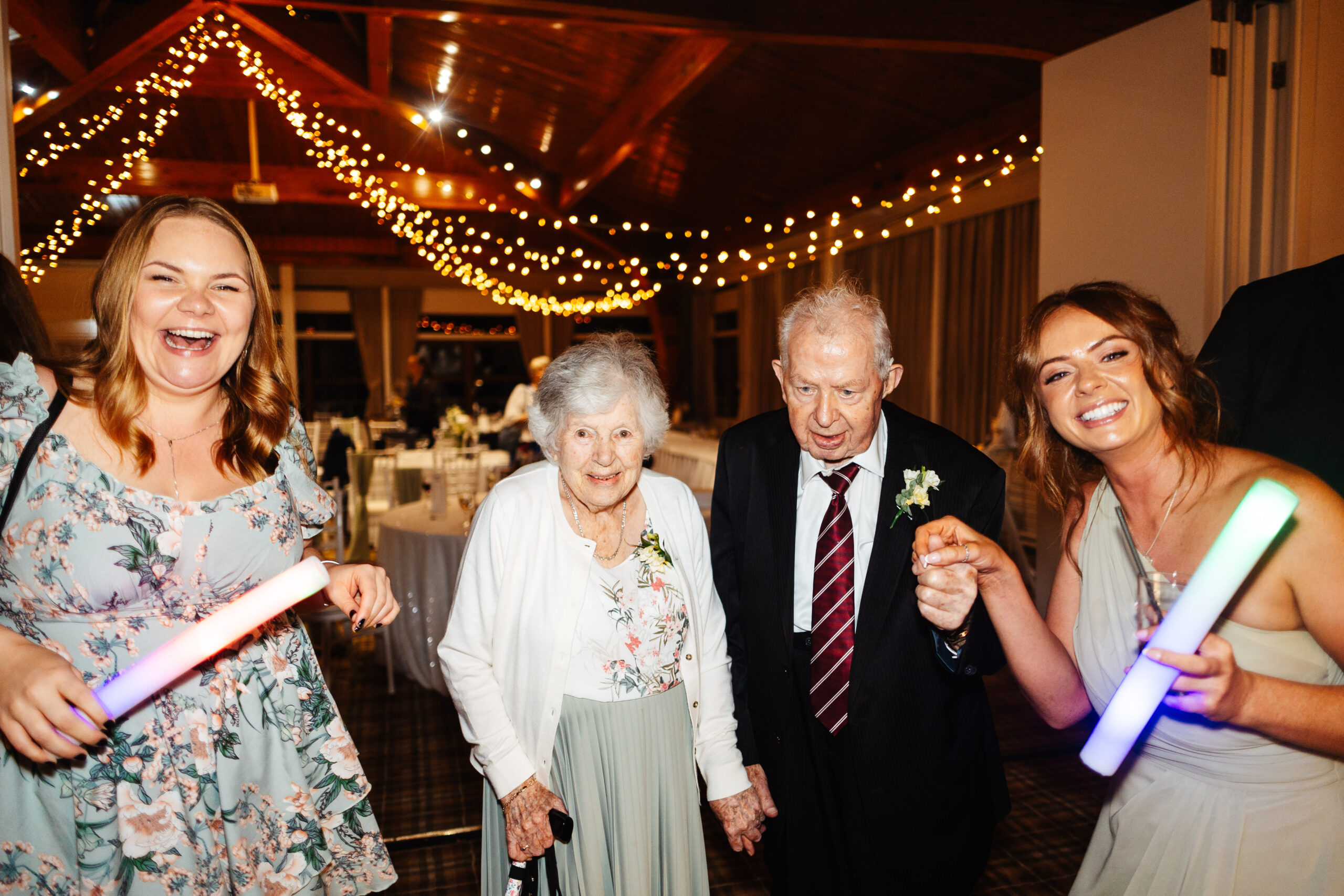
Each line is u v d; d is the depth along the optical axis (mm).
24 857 1069
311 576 986
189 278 1110
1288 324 1480
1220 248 2748
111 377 1096
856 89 6047
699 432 11625
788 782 1559
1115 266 3053
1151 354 1133
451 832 2574
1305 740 965
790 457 1626
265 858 1204
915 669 1486
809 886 1575
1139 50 2932
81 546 1068
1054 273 3340
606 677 1378
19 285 1370
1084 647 1259
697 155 8203
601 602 1388
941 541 1150
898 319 8547
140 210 1124
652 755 1391
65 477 1072
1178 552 1151
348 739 1313
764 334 11375
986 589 1196
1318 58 2656
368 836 1334
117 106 7098
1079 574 1318
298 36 6086
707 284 13148
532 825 1324
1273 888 1067
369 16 5172
